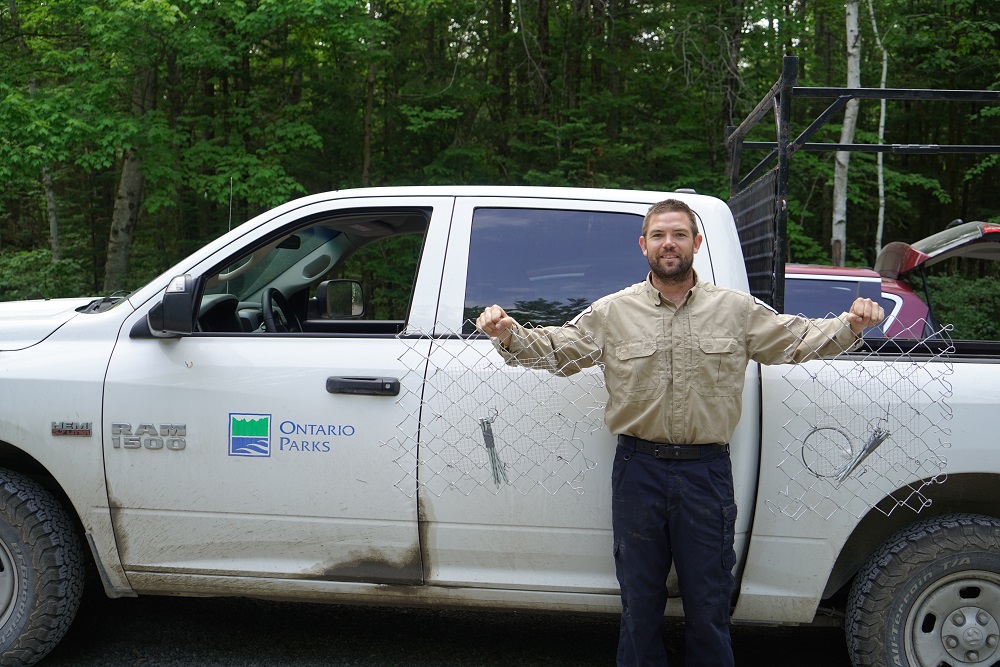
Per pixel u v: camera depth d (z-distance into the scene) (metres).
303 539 3.21
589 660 3.59
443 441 3.10
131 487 3.26
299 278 4.04
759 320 2.71
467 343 3.12
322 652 3.60
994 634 2.96
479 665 3.52
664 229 2.64
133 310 3.35
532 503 3.08
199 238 16.75
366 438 3.13
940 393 2.95
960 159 18.55
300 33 14.20
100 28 11.73
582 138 15.39
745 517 3.02
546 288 3.20
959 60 16.92
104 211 19.48
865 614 3.01
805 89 3.53
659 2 16.89
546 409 3.05
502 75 17.73
